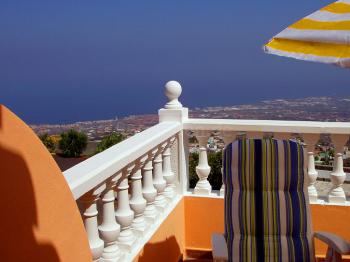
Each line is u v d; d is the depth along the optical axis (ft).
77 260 6.42
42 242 5.68
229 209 11.82
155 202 12.94
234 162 11.87
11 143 5.40
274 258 11.33
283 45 8.48
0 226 5.08
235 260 11.37
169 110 14.57
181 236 14.73
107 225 9.34
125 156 9.59
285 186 11.80
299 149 11.82
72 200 6.43
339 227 14.28
